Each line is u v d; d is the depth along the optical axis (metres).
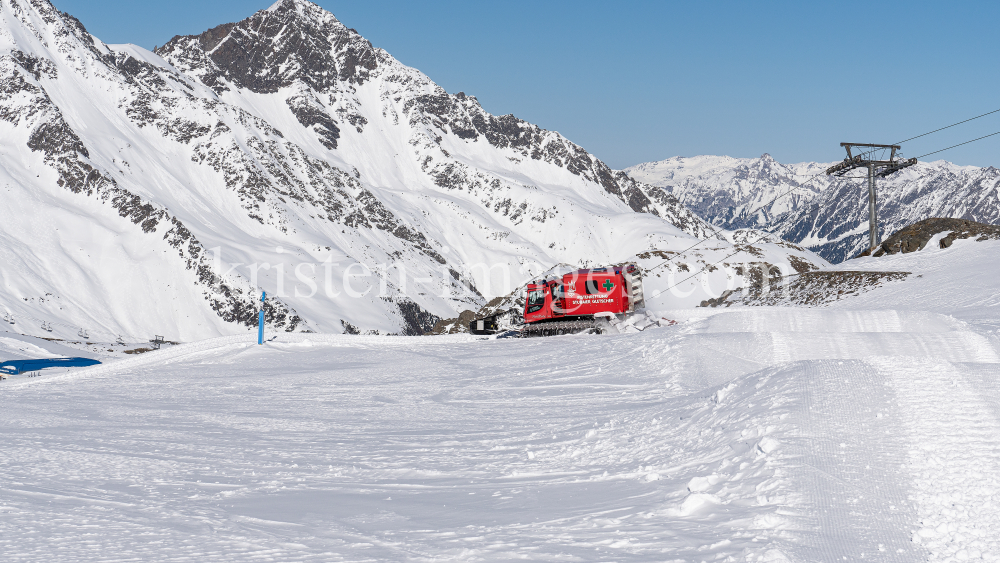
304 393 21.92
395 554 6.95
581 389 19.17
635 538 7.11
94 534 7.69
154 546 7.25
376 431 15.01
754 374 12.64
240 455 12.62
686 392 17.20
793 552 6.48
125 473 11.20
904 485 7.81
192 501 9.34
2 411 19.42
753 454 9.02
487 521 8.06
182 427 16.14
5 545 7.23
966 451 8.30
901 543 6.73
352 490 9.92
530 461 11.27
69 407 20.25
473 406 17.89
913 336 20.19
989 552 6.48
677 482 9.05
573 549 6.90
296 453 12.74
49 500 9.38
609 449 11.35
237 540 7.47
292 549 7.15
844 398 10.15
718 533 7.08
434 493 9.61
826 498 7.63
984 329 21.64
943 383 10.27
